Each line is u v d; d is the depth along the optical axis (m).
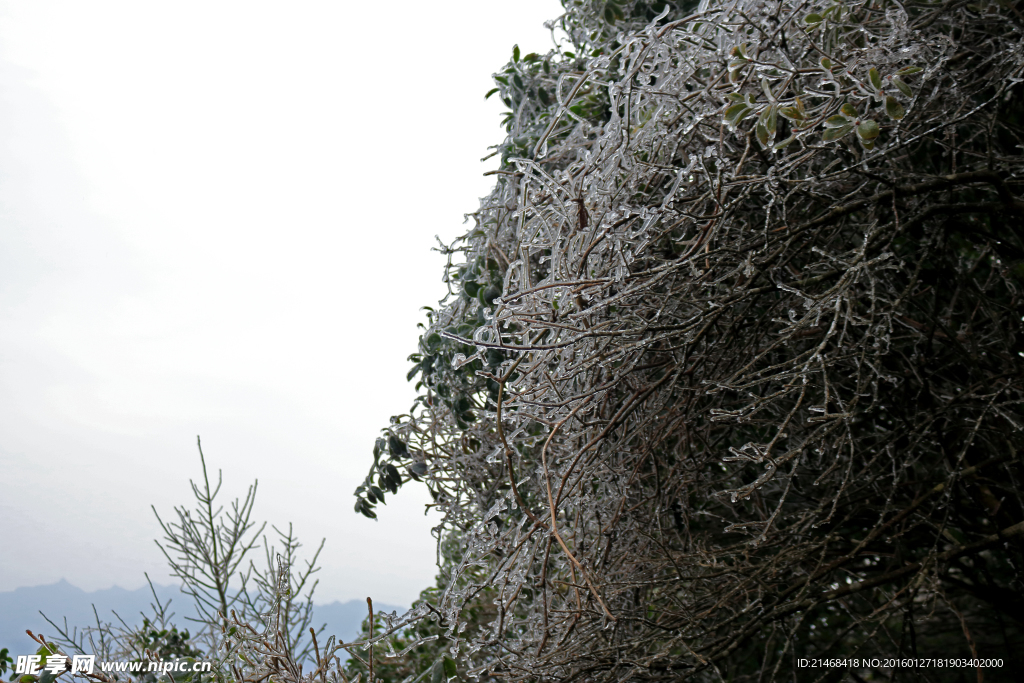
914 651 1.63
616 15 2.29
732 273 1.50
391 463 2.58
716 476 2.25
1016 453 1.58
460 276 2.42
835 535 1.73
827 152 1.72
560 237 1.62
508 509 1.96
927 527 2.02
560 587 1.93
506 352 1.87
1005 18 1.51
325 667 1.67
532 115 2.47
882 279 1.70
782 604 1.78
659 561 1.92
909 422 1.68
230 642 2.52
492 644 1.70
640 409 1.80
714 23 1.63
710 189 1.51
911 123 1.60
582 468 1.65
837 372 1.84
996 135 1.79
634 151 1.78
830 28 1.57
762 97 1.60
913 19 1.67
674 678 1.67
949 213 1.50
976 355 1.63
